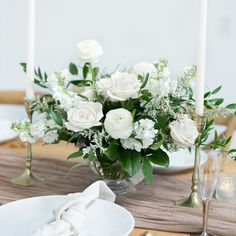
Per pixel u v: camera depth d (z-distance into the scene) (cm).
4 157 146
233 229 101
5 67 277
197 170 113
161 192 122
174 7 245
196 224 103
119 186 117
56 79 117
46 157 148
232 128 179
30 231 94
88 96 112
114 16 255
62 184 126
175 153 146
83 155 108
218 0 239
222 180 120
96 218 97
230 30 241
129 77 109
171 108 109
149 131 102
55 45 266
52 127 112
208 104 117
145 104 109
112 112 104
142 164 108
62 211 93
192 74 114
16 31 270
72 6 260
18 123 120
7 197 116
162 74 110
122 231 91
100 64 261
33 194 119
